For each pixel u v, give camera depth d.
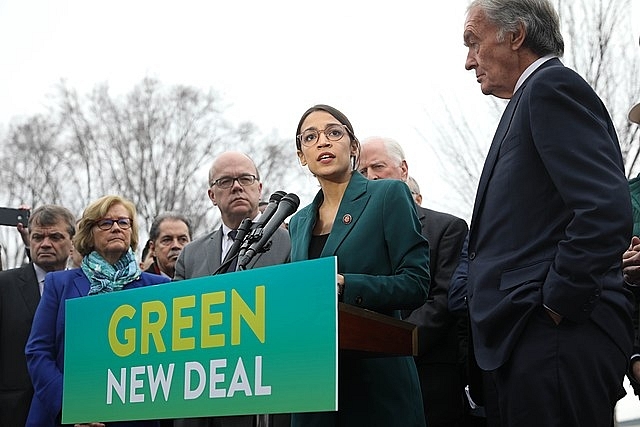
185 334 3.45
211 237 6.42
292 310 3.18
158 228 7.78
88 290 5.55
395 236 4.03
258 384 3.22
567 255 3.47
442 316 5.25
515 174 3.76
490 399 3.96
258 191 6.53
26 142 28.52
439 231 5.48
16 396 6.09
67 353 3.88
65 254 6.65
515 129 3.82
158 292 3.56
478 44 4.10
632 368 4.49
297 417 3.98
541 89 3.73
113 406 3.66
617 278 3.77
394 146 6.07
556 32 4.06
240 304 3.31
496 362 3.63
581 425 3.53
